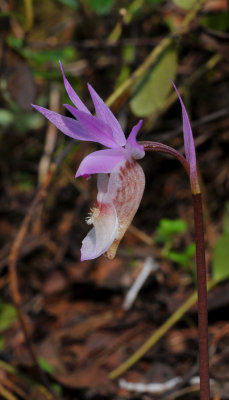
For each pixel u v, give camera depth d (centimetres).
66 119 24
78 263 47
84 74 52
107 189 25
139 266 45
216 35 40
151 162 54
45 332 41
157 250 43
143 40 43
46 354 38
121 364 37
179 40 39
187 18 39
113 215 25
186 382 35
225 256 36
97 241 25
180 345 38
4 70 40
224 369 36
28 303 45
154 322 41
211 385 35
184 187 52
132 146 24
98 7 40
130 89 39
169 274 44
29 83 40
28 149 59
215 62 46
